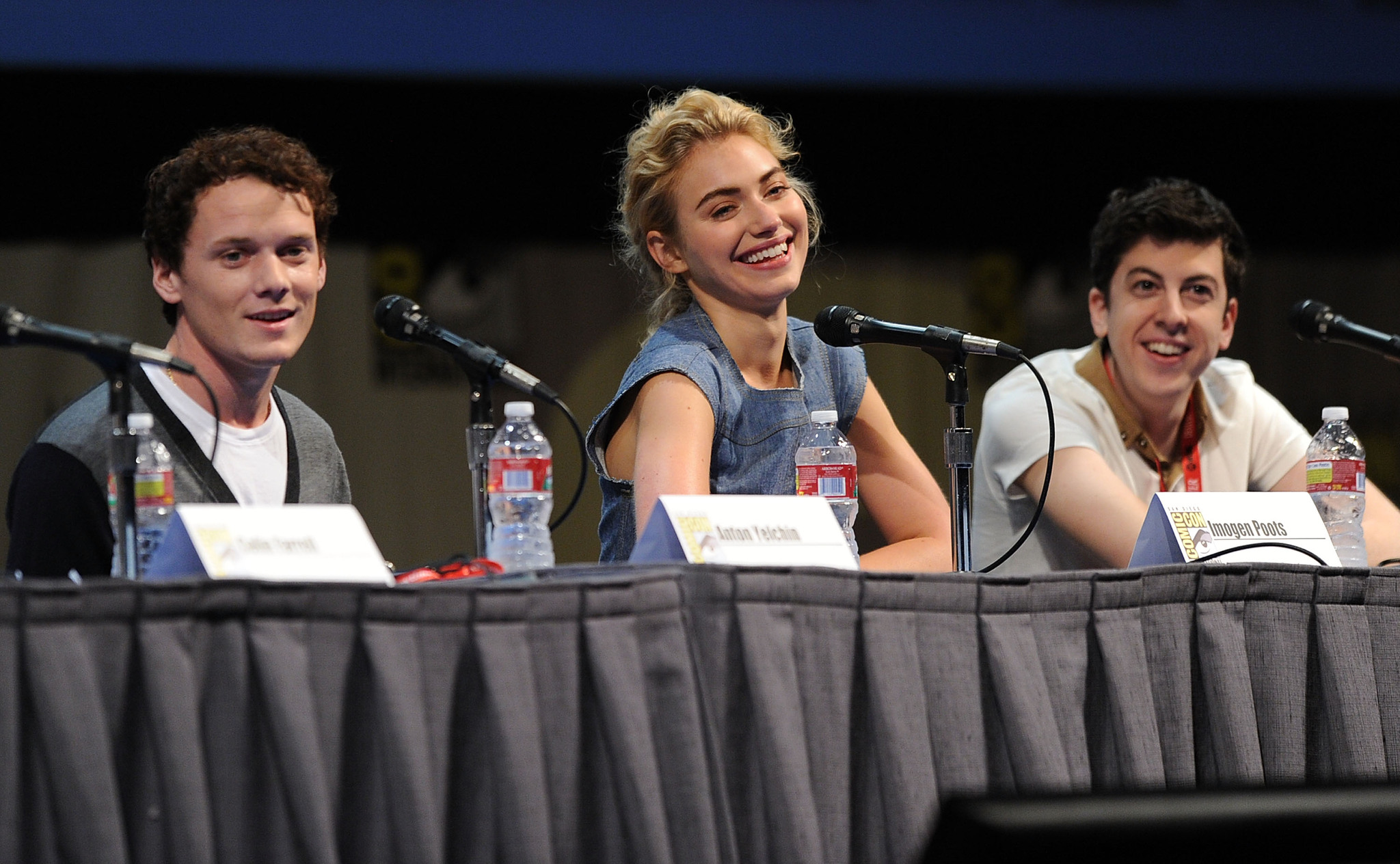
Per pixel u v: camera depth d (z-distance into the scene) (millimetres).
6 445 15117
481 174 15617
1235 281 8781
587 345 17125
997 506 8711
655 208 7617
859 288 17922
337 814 4266
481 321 16766
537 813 4379
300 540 4543
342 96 14531
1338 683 5477
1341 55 15594
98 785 3963
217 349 6668
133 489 4941
